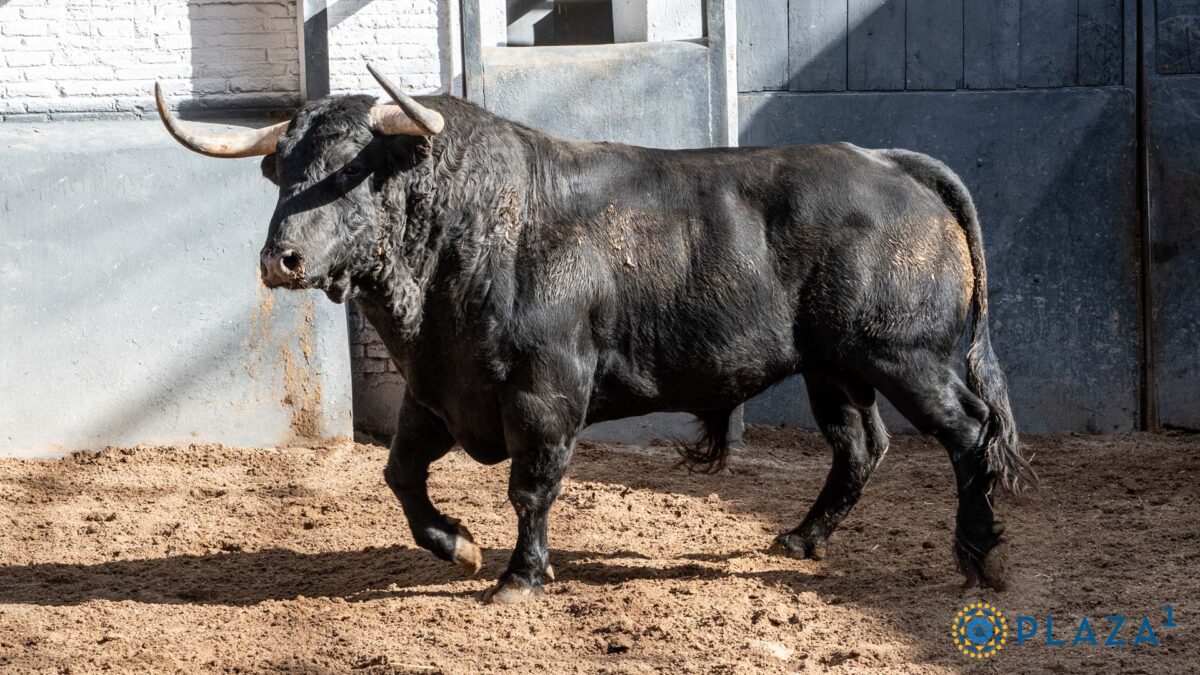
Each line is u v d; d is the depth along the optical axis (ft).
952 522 22.84
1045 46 30.83
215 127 28.12
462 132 17.46
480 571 19.83
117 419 27.58
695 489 25.48
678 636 16.66
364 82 28.30
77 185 26.94
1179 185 30.60
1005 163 30.81
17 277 26.89
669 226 18.15
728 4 29.30
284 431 28.14
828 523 20.61
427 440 18.80
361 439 29.45
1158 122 30.53
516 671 15.51
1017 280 30.96
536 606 17.90
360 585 19.36
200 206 27.40
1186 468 27.12
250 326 27.81
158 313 27.48
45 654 16.22
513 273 17.46
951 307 18.60
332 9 28.04
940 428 18.63
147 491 24.86
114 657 16.06
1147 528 22.18
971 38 30.73
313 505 23.95
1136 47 30.89
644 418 29.40
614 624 17.01
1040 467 27.37
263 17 29.19
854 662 15.80
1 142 26.96
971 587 18.74
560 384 17.58
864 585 19.04
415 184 16.96
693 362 18.34
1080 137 30.81
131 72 28.94
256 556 21.02
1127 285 31.19
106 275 27.22
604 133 28.63
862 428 20.47
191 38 29.07
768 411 30.96
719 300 18.13
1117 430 31.35
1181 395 31.04
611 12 33.55
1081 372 31.22
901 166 19.22
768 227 18.39
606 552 20.85
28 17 28.50
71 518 23.08
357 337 29.58
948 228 18.80
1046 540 21.49
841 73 30.68
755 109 30.58
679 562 20.30
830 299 18.28
